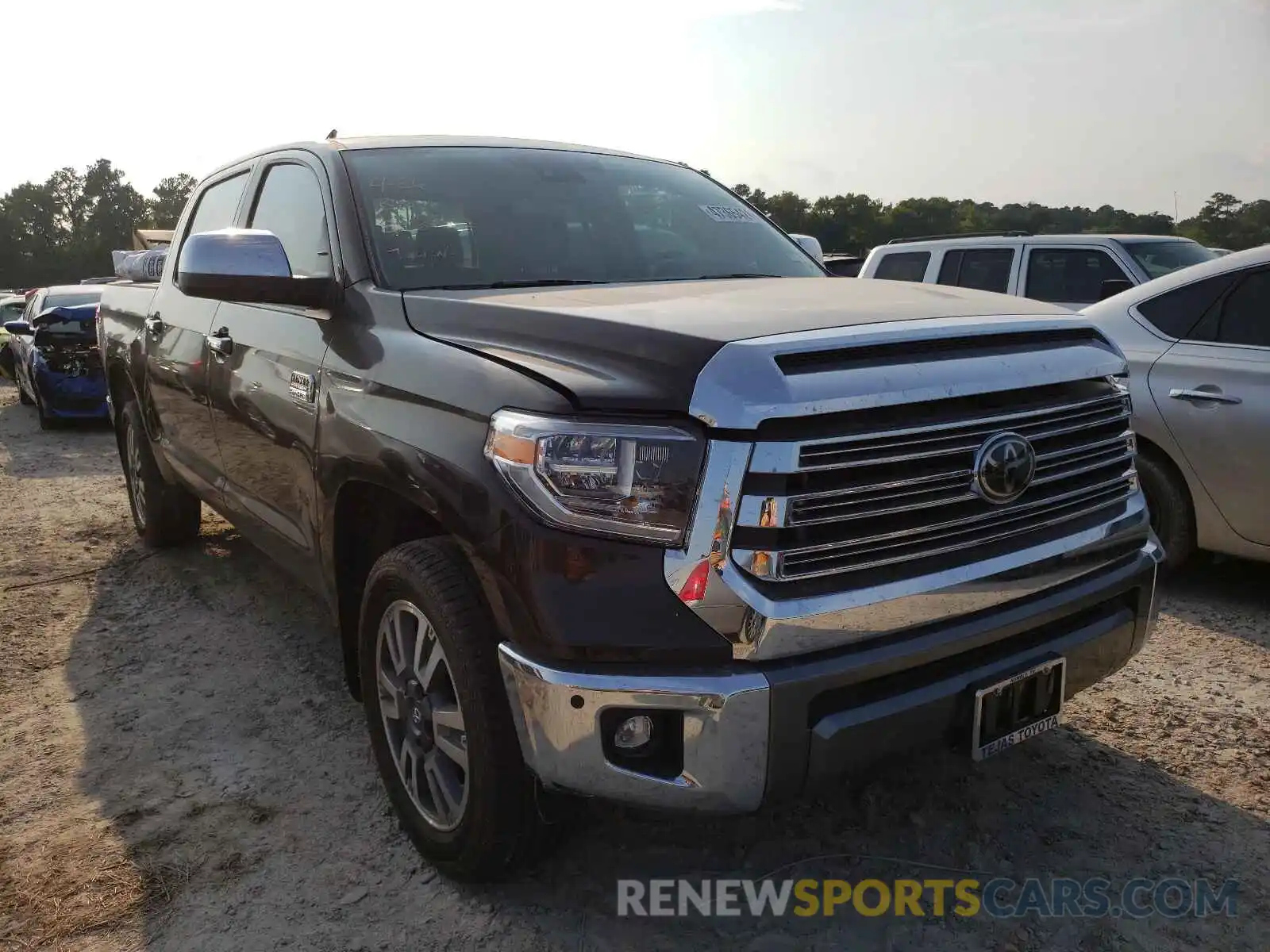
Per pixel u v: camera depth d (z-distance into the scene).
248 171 4.11
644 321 2.28
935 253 9.09
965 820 2.83
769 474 2.01
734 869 2.65
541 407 2.16
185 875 2.67
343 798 3.04
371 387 2.67
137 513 5.82
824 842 2.75
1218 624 4.17
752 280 3.16
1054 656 2.40
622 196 3.63
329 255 3.17
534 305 2.54
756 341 2.11
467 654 2.31
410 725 2.64
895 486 2.13
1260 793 2.92
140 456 5.43
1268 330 4.16
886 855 2.69
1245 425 4.08
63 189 138.88
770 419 2.00
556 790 2.20
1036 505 2.38
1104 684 3.65
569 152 3.85
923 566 2.21
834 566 2.10
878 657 2.14
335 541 2.93
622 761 2.13
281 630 4.44
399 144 3.54
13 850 2.80
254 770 3.22
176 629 4.48
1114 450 2.63
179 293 4.45
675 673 2.04
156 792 3.10
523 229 3.28
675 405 2.05
